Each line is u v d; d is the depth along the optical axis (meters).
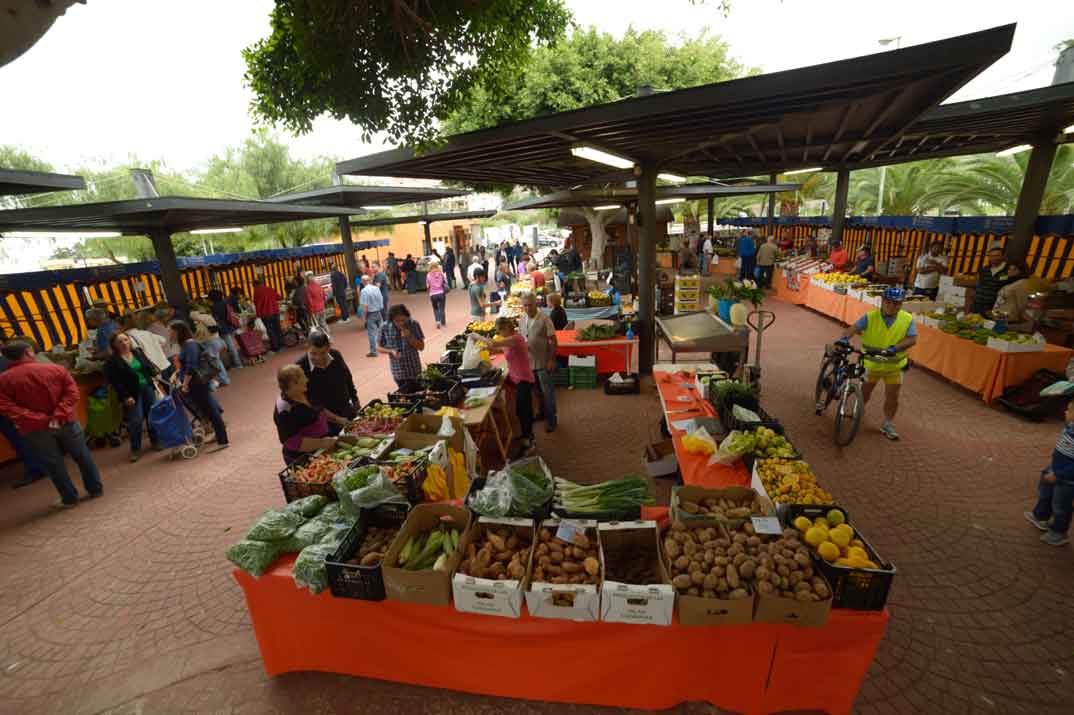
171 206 7.76
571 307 9.84
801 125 6.00
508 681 2.75
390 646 2.83
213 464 6.32
